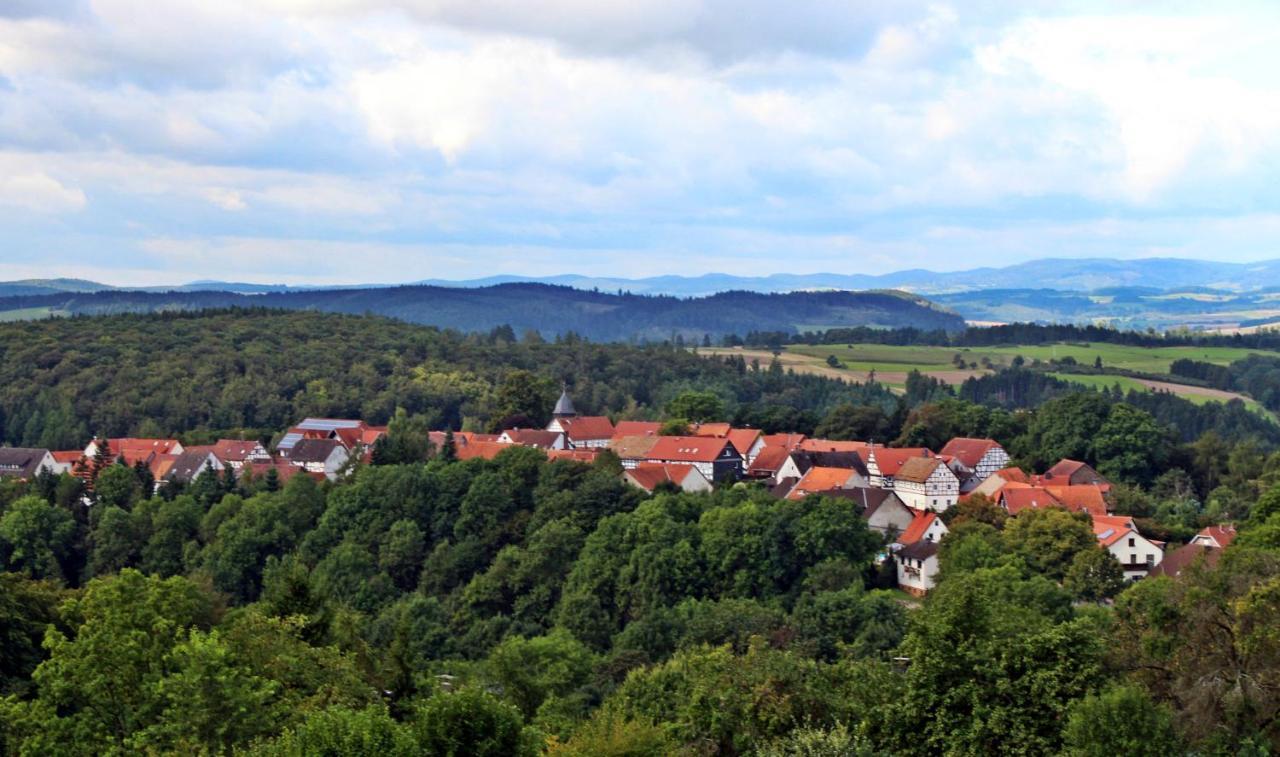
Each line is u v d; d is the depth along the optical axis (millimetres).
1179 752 53438
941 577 129875
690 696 69375
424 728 55281
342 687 69250
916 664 60688
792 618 116938
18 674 79562
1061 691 57219
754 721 62719
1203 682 57125
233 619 83250
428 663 112500
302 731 53125
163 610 72062
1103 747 51875
